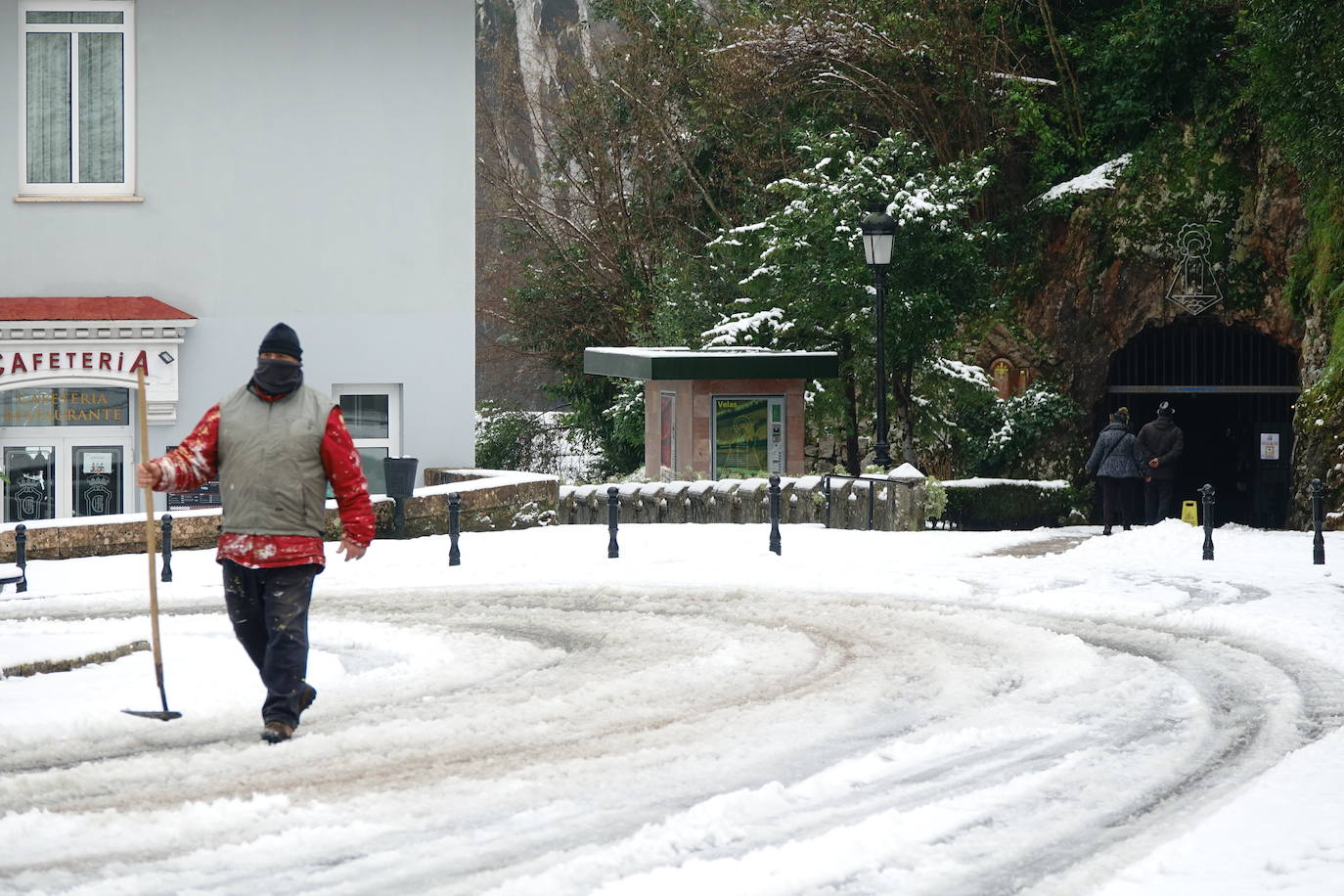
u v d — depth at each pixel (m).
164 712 24.28
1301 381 81.19
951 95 94.19
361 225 64.25
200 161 63.09
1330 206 76.12
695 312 94.81
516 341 130.25
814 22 94.56
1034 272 93.12
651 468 74.06
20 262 62.09
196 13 62.88
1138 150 92.44
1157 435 64.38
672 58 118.56
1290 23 67.75
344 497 23.70
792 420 69.38
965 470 90.25
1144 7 90.88
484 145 141.25
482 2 173.38
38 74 62.38
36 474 61.19
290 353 23.47
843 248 76.94
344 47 63.84
